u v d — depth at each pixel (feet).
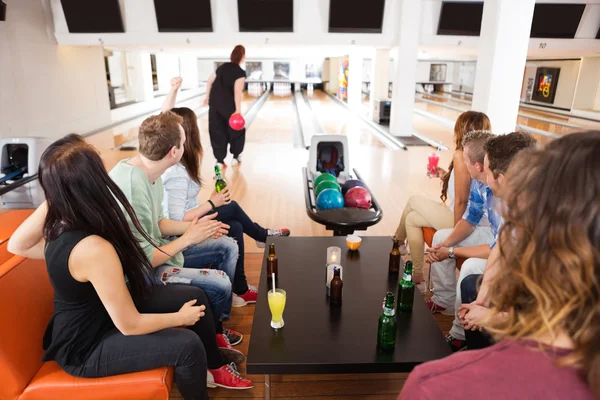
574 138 1.15
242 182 12.07
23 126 14.93
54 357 3.30
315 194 7.10
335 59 46.09
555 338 1.09
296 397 4.30
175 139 4.22
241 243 5.95
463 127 5.92
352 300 4.32
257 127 22.29
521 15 9.52
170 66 37.76
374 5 16.39
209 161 14.58
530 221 1.16
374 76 24.08
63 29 16.40
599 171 1.05
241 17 16.06
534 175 1.17
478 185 4.94
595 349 1.02
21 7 14.69
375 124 22.98
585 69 26.66
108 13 15.79
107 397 3.29
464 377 1.14
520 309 1.24
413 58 17.84
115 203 3.20
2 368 3.13
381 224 8.99
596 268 1.02
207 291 4.51
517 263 1.22
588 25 17.29
